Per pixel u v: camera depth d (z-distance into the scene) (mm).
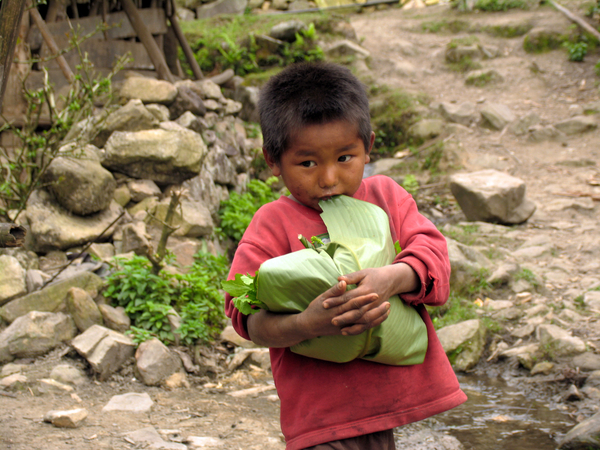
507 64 12086
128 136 5344
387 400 1409
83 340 3752
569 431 3025
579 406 3402
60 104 5961
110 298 4223
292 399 1457
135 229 4816
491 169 7961
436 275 1381
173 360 3814
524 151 9188
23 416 3045
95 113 5910
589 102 10258
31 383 3424
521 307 4746
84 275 4164
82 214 4855
